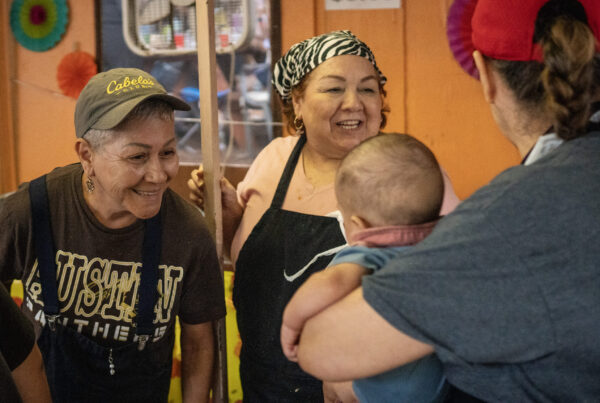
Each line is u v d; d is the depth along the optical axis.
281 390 1.44
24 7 2.64
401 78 2.42
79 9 2.62
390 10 2.38
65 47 2.66
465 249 0.73
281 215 1.48
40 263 1.27
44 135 2.75
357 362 0.79
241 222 1.59
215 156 1.44
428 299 0.73
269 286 1.47
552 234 0.71
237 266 1.54
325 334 0.81
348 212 0.99
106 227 1.27
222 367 1.51
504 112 0.88
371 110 1.44
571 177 0.73
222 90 2.53
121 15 2.57
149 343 1.33
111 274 1.29
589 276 0.70
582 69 0.74
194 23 2.49
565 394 0.74
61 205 1.30
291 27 2.43
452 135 2.43
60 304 1.29
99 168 1.20
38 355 1.17
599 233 0.70
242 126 2.54
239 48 2.47
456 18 2.24
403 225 0.94
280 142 1.66
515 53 0.81
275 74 1.64
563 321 0.70
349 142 1.43
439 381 0.95
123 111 1.12
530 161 0.84
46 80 2.70
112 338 1.31
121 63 2.61
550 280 0.70
